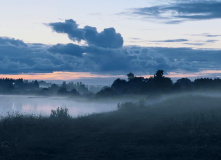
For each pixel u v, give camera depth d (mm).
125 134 20078
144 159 12680
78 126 24219
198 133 18641
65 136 19375
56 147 15570
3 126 20625
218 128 19859
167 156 13219
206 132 18641
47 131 20656
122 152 14250
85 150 14875
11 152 13922
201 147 14883
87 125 25078
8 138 17219
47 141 16953
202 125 21016
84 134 20625
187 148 14758
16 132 19531
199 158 12672
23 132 19484
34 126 22047
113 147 15547
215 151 13750
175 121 23281
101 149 15039
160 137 18391
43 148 15062
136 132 20672
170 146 15648
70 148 15531
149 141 17359
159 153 13812
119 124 25984
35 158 13094
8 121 22266
